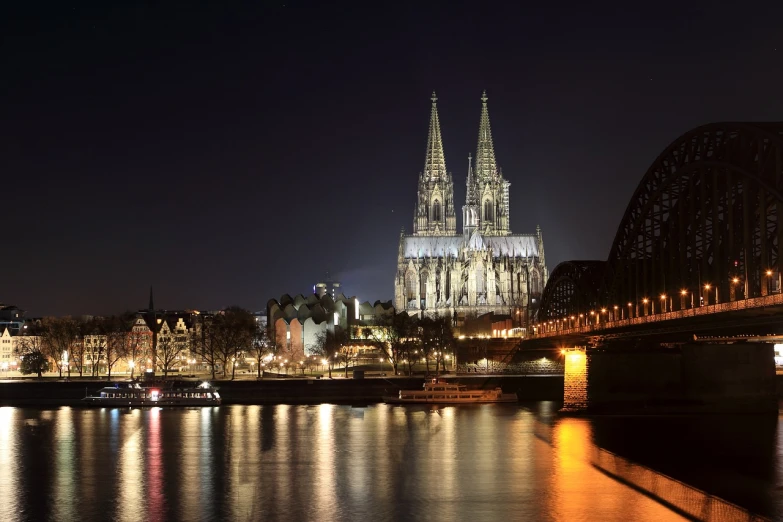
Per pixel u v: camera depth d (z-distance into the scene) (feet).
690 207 491.31
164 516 354.33
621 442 493.36
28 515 357.00
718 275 453.17
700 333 559.79
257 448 497.87
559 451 472.03
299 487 399.65
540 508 357.41
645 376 616.39
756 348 616.80
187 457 471.21
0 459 467.11
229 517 352.49
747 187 421.59
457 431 553.23
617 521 337.11
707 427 544.21
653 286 561.43
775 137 393.09
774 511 344.69
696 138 485.97
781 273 387.96
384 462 454.40
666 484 388.98
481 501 370.32
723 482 390.63
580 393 626.64
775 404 613.93
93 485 405.80
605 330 596.29
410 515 351.87
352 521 345.51
